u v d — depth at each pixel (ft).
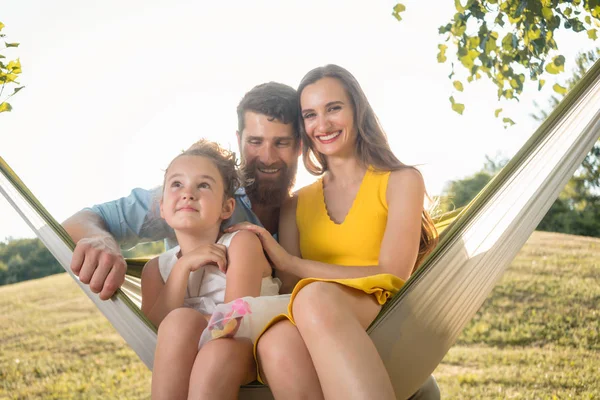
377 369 4.58
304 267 6.46
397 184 6.68
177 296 6.10
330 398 4.60
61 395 19.08
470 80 9.84
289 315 5.01
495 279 6.12
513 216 5.98
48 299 28.45
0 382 20.45
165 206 6.52
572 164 6.11
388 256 6.47
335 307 4.83
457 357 18.79
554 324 20.27
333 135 6.94
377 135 7.00
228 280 6.09
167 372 5.08
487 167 29.12
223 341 5.00
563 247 25.90
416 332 5.50
